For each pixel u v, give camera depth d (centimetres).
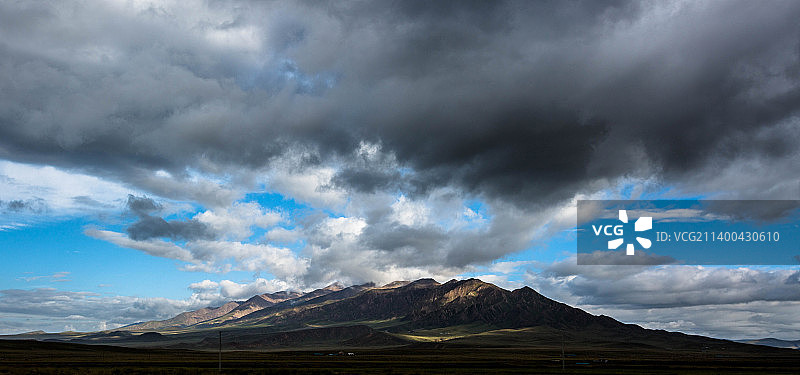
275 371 14900
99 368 16175
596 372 15238
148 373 14175
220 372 14462
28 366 17438
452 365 19475
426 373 14500
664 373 15025
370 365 19688
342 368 17300
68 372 14138
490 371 15450
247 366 18700
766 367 18800
